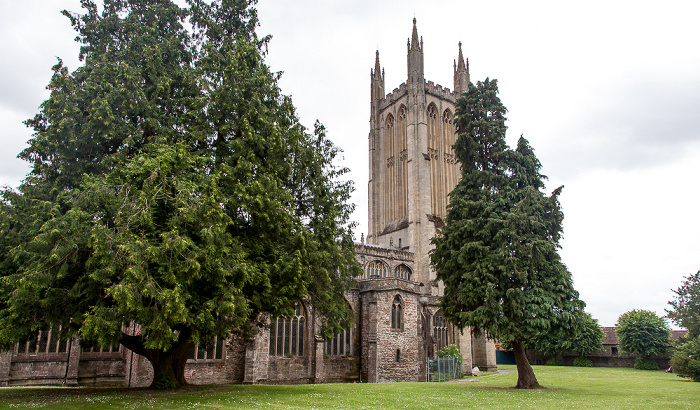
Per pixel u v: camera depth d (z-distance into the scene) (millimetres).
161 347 23328
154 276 22172
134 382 40125
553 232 38906
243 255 24531
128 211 22031
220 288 23250
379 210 104250
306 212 32188
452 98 104062
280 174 29672
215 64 29734
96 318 20594
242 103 28062
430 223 87188
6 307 24016
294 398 26109
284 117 31047
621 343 87312
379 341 52375
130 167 23031
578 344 91688
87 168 26422
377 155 106938
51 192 24422
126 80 26234
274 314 27797
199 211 22641
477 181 40750
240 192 24844
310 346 51656
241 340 45656
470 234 39125
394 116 104312
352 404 24312
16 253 21922
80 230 21906
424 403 25672
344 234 34281
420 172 90438
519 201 39094
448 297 40062
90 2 31578
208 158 26625
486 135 41812
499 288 36719
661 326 82812
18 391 29375
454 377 59688
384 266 78750
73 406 21609
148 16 31906
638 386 42688
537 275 36906
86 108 26328
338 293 33188
